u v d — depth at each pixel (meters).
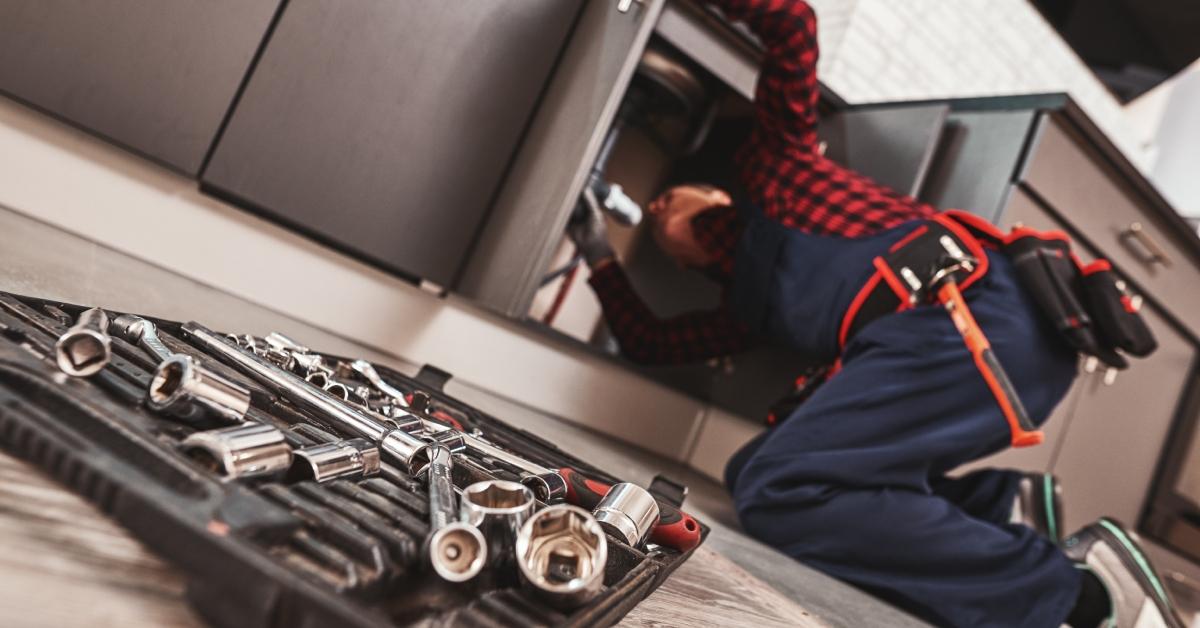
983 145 1.83
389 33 1.33
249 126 1.25
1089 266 1.26
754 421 2.11
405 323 1.58
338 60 1.30
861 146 1.93
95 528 0.29
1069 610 1.08
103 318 0.48
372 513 0.36
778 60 1.40
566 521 0.36
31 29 1.06
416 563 0.34
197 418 0.39
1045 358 1.22
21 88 1.07
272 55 1.24
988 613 1.08
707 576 0.71
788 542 1.19
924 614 1.10
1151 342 1.21
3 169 1.12
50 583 0.25
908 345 1.21
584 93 1.45
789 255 1.44
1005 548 1.11
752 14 1.37
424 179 1.42
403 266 1.43
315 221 1.33
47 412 0.31
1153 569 1.14
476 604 0.32
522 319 1.40
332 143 1.32
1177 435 2.70
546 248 1.40
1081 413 2.35
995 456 2.12
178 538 0.26
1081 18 3.11
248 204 1.33
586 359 1.94
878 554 1.13
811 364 1.96
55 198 1.17
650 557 0.49
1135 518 2.68
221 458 0.33
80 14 1.09
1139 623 1.11
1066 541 1.19
